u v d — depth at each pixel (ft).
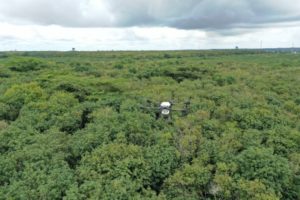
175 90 58.23
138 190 28.17
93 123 39.22
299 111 49.24
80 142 33.94
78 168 30.04
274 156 30.66
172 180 29.04
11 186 27.14
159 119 41.06
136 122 36.86
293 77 79.05
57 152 32.91
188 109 45.29
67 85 53.62
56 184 27.07
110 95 51.47
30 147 33.19
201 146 34.22
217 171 29.76
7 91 51.39
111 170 28.94
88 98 50.96
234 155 32.42
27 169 29.37
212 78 73.97
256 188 26.81
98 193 25.77
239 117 42.19
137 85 62.49
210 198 28.35
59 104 45.44
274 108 47.26
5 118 44.86
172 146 33.88
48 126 39.93
